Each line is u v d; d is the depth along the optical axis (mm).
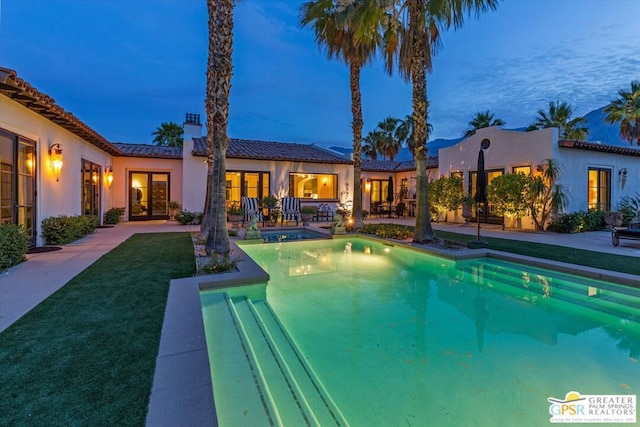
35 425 1746
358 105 11969
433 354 3271
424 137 8344
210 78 9195
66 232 8016
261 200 14742
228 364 2719
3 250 5328
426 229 8406
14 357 2480
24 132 6957
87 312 3451
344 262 7551
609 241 8891
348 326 3945
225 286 4766
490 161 13500
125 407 1892
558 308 4566
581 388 2691
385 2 8609
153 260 6180
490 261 6945
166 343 2664
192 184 14602
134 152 15172
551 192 11320
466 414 2383
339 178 17594
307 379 2783
